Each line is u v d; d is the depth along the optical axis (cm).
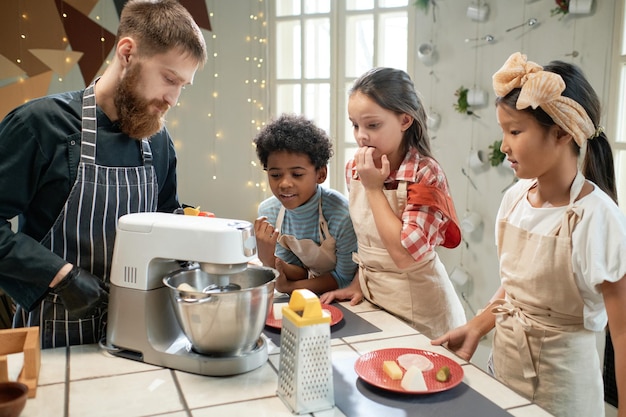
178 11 126
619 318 114
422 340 128
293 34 319
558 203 128
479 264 288
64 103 130
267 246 158
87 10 311
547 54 252
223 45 321
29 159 125
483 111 274
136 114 129
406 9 289
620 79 232
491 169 276
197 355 112
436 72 285
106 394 103
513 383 136
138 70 124
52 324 128
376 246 156
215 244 109
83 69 314
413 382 102
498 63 267
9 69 309
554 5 247
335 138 315
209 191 334
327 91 317
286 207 167
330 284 170
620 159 236
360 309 152
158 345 116
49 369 113
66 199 129
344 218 168
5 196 123
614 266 114
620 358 113
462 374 107
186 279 119
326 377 97
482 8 263
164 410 97
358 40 308
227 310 106
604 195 122
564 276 123
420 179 148
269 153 165
